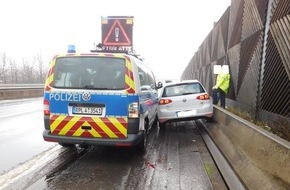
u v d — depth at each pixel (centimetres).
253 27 1009
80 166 632
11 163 636
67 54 668
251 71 1006
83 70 655
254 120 898
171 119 1054
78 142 639
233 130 730
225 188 514
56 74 663
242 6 1188
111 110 635
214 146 809
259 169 481
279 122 705
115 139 632
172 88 1080
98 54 661
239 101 1184
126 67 651
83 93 639
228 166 614
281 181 398
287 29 705
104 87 642
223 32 1611
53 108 652
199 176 576
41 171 588
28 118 1323
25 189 494
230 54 1392
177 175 581
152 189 508
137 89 655
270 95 821
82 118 638
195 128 1155
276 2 799
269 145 470
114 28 1284
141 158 704
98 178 557
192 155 737
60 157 693
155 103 998
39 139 877
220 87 1294
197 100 1048
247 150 572
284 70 723
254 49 982
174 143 880
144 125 726
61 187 507
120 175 577
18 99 2712
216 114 1038
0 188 496
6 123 1169
